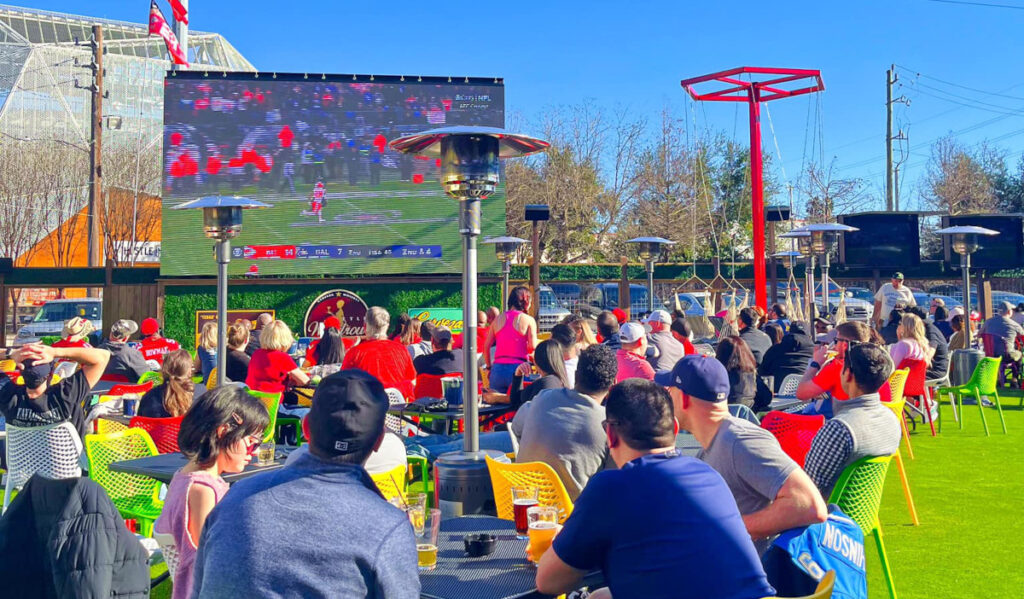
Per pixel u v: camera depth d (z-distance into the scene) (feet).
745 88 58.08
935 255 124.77
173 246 62.34
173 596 9.37
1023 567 16.74
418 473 21.76
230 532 6.51
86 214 124.26
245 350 31.81
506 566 9.73
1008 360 43.24
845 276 75.51
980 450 28.43
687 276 71.87
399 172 63.93
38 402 16.56
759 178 58.29
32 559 9.62
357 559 6.43
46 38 186.29
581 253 117.39
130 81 168.55
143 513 15.90
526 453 13.24
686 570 7.79
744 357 22.26
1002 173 144.36
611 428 8.78
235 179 62.64
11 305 111.96
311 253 63.41
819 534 9.68
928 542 18.47
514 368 25.34
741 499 10.14
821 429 12.81
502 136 14.76
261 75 63.00
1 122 153.48
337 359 30.35
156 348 32.81
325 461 6.84
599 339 28.22
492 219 65.26
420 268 64.18
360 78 63.72
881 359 12.78
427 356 26.25
